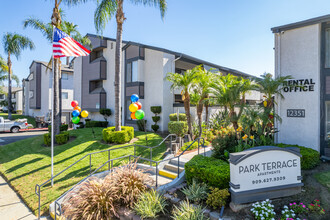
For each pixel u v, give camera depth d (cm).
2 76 3341
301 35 821
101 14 1184
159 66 1545
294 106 838
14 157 1112
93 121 1966
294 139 837
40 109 3144
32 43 2430
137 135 1307
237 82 981
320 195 506
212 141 795
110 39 1980
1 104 4697
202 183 576
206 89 1115
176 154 923
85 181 648
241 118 816
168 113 1554
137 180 625
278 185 508
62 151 1073
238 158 481
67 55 813
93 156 958
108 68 2019
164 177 745
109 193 582
